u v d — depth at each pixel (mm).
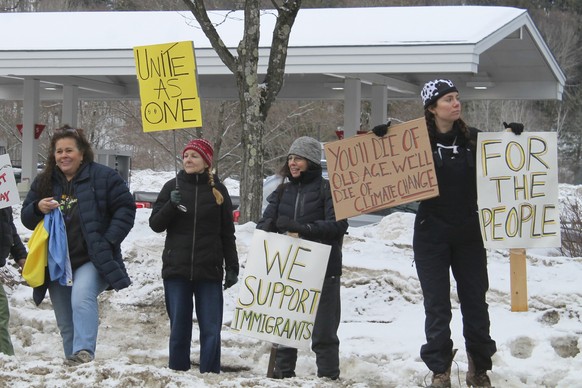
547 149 9555
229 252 10117
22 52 26000
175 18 28781
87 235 9758
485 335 9062
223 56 18469
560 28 82812
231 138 46188
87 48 25781
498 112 70438
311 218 9648
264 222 9875
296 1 18141
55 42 27062
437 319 8859
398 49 23594
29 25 29453
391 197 9141
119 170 34844
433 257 8891
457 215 8867
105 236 9805
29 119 31469
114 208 9945
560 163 81938
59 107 56719
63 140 9867
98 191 9875
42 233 9852
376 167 9219
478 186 9156
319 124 50562
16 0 62938
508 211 9461
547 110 82625
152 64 11133
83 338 9617
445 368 8867
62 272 9820
